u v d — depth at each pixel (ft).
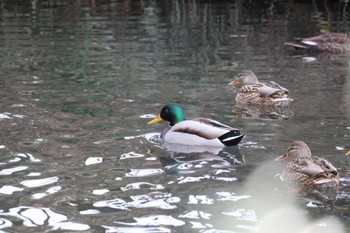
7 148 40.04
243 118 48.34
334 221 29.89
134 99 52.54
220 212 30.81
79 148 40.34
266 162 38.32
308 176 34.45
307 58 70.44
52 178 35.09
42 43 75.97
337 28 87.20
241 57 69.82
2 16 95.81
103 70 62.95
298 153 37.50
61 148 40.24
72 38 79.10
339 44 75.41
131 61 67.15
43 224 29.32
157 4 107.24
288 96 53.16
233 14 98.27
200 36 81.25
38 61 66.80
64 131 43.78
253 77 56.65
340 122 46.21
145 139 42.68
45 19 92.89
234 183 34.76
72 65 65.10
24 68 63.67
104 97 53.01
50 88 55.88
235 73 62.44
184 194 33.09
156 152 40.16
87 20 92.32
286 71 63.67
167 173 36.27
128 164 37.70
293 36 81.82
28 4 107.55
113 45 75.25
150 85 57.36
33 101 51.44
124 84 57.57
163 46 75.15
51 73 61.62
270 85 52.95
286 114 48.96
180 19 93.76
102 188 33.78
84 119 46.70
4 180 34.71
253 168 37.24
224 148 41.29
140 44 75.97
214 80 59.72
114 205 31.55
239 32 84.02
